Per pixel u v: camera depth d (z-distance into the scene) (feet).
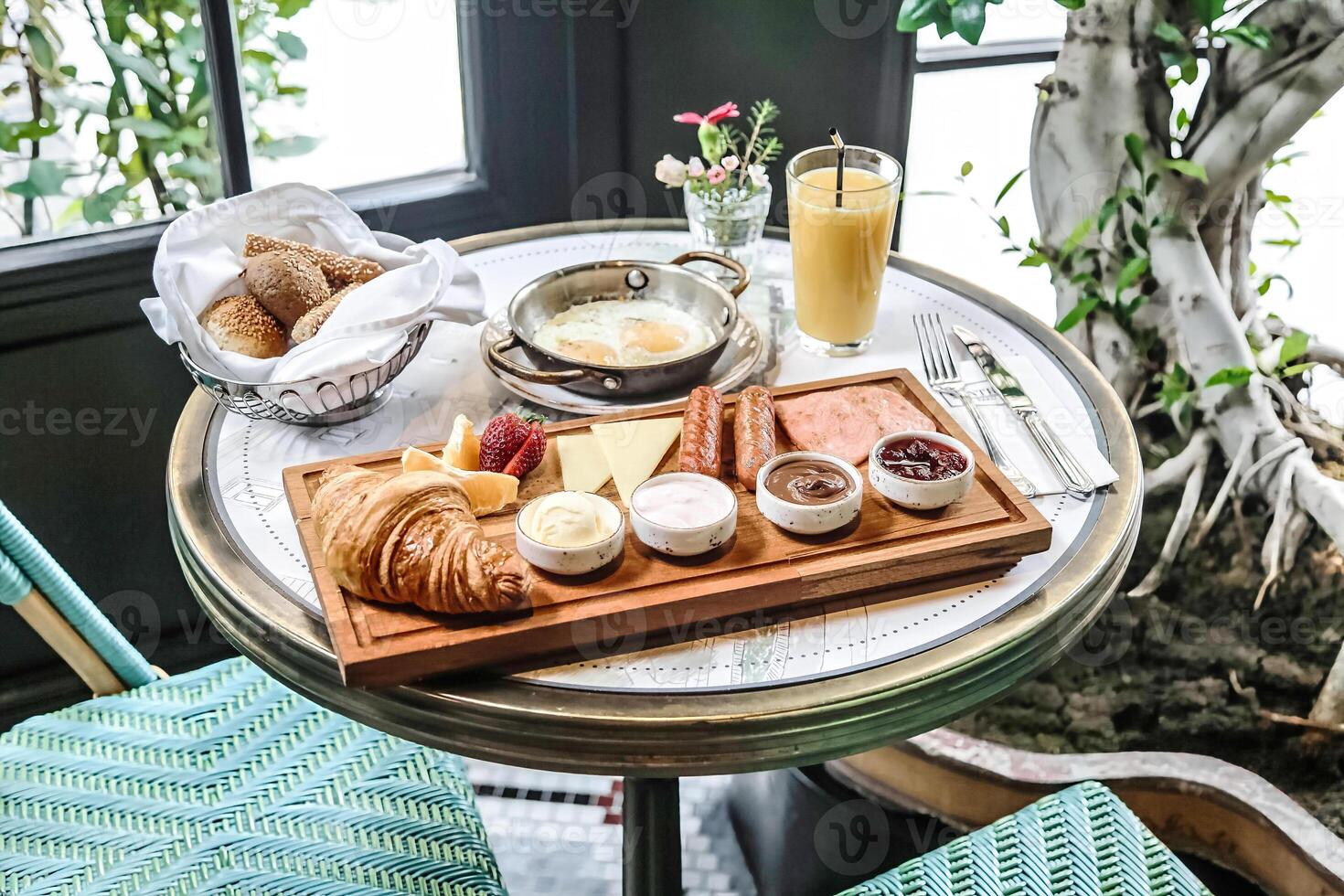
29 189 6.20
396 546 3.44
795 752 3.42
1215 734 6.84
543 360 4.57
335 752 4.41
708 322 4.92
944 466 3.95
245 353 4.49
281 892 3.91
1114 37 6.14
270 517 4.09
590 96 6.72
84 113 6.16
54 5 5.89
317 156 6.77
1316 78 5.90
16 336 6.04
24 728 4.45
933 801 6.70
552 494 3.77
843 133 6.73
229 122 6.37
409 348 4.50
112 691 4.66
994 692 3.62
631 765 3.40
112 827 4.11
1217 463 6.79
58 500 6.52
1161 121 6.30
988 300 5.34
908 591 3.77
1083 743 6.84
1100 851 3.99
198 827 4.12
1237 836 6.43
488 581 3.39
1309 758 6.70
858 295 4.80
